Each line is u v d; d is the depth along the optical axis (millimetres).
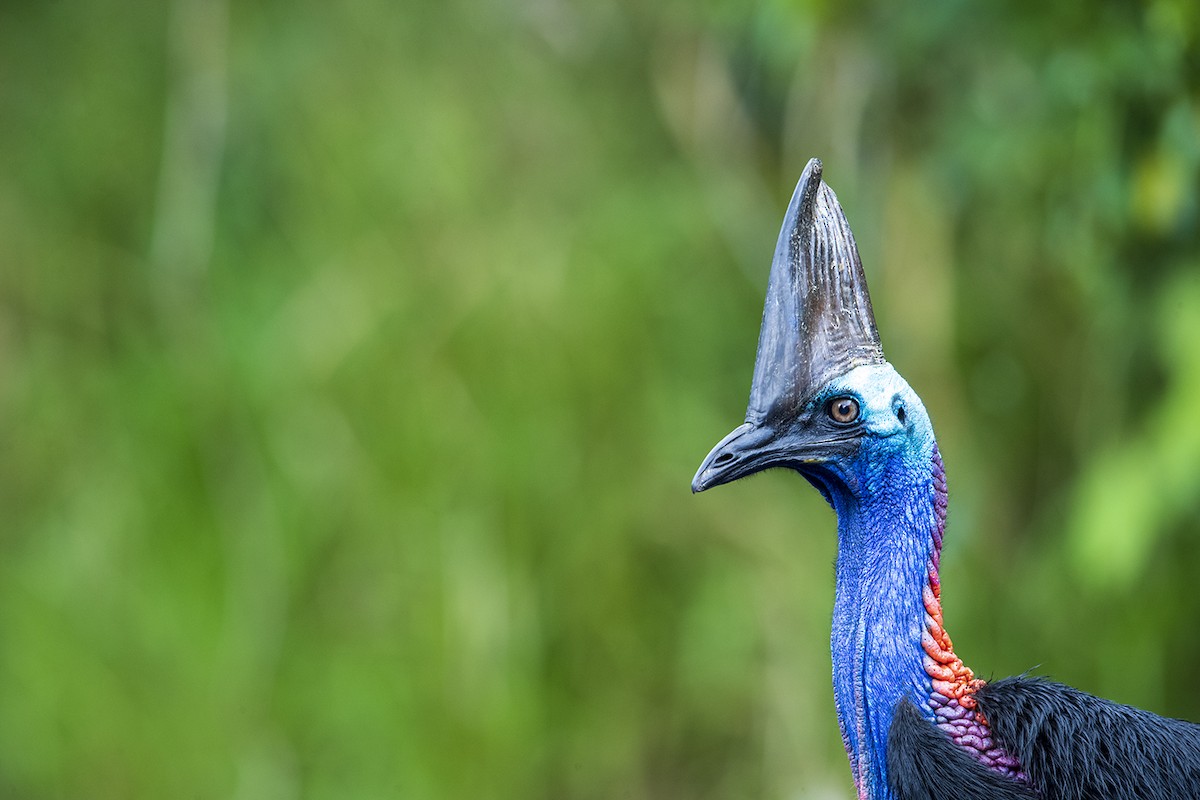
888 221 11594
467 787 12266
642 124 13250
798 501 12984
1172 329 10062
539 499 12578
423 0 13289
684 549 12797
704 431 12883
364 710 12398
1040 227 11242
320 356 12695
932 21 10664
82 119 13633
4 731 12820
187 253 13008
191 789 12445
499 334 12625
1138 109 9680
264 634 12516
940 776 5137
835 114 11500
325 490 12602
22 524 13055
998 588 12047
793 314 5418
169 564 12664
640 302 12836
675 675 12672
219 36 13172
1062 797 5062
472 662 12328
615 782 12625
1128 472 10375
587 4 13109
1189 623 11539
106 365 13289
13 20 13820
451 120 12953
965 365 12102
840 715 5512
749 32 12617
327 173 12969
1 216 13445
